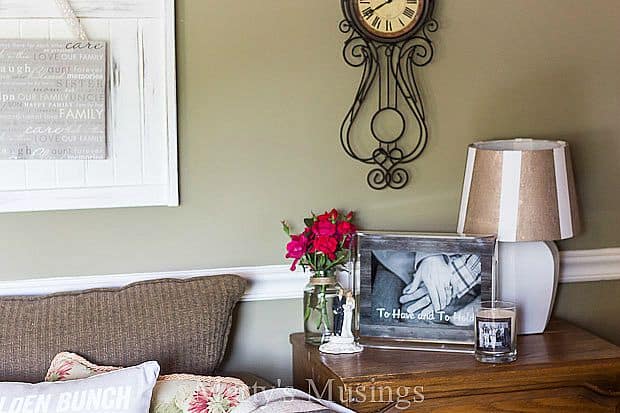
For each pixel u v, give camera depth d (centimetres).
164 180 251
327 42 259
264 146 258
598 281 289
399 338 246
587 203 284
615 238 288
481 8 269
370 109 265
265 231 261
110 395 195
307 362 244
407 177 270
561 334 258
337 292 243
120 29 244
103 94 243
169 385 209
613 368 231
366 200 268
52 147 241
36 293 245
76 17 240
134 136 247
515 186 241
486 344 230
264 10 254
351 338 241
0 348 219
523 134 277
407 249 246
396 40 262
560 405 231
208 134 254
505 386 226
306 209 263
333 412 199
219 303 237
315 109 261
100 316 229
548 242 260
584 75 280
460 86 270
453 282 243
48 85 239
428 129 270
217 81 253
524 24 273
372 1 260
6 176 239
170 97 248
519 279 253
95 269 249
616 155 285
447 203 273
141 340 227
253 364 265
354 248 251
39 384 199
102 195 246
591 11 278
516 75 274
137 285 239
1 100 237
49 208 243
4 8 236
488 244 241
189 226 255
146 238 252
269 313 264
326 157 263
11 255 243
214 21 250
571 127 281
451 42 268
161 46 246
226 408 204
